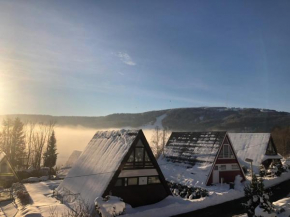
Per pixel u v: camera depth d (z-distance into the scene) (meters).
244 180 28.88
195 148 31.73
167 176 30.30
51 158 52.38
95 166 21.55
